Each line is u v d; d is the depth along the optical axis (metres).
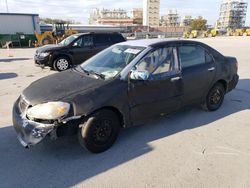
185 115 4.82
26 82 8.01
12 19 30.72
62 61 10.12
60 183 2.83
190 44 4.46
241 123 4.46
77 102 3.11
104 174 2.98
